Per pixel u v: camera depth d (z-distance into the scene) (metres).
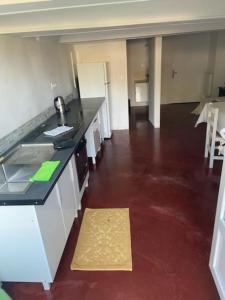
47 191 1.47
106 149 4.40
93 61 4.94
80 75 4.51
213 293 1.68
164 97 7.66
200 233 2.22
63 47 4.15
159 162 3.73
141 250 2.07
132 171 3.50
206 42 7.09
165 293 1.69
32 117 2.79
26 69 2.67
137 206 2.68
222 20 2.48
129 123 5.99
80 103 4.24
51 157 1.99
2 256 1.65
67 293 1.74
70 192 2.24
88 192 3.02
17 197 1.41
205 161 3.66
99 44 4.80
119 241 2.19
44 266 1.67
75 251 2.12
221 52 6.68
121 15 1.87
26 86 2.65
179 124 5.64
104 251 2.09
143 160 3.84
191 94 7.67
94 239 2.23
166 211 2.56
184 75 7.47
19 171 1.90
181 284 1.75
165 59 7.22
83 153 2.85
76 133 2.60
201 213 2.50
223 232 1.48
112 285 1.78
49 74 3.42
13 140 2.33
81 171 2.76
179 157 3.86
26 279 1.76
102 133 4.69
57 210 1.86
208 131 3.60
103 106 4.66
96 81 4.53
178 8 1.85
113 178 3.33
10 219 1.49
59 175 1.69
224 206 1.48
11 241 1.58
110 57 4.89
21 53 2.56
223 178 1.43
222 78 6.96
